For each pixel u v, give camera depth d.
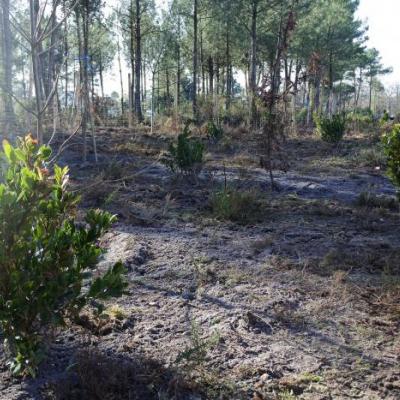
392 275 4.37
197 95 24.67
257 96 8.32
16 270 2.47
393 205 7.15
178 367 2.82
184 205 6.80
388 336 3.34
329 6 28.92
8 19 2.99
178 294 3.92
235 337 3.25
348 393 2.69
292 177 9.23
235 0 20.56
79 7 8.04
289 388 2.72
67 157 9.88
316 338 3.30
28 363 2.58
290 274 4.38
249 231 5.73
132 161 9.70
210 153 12.04
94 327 3.26
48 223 2.65
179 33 27.06
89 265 2.60
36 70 3.09
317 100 30.52
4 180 2.69
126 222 5.83
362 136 16.20
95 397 2.55
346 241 5.40
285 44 8.32
